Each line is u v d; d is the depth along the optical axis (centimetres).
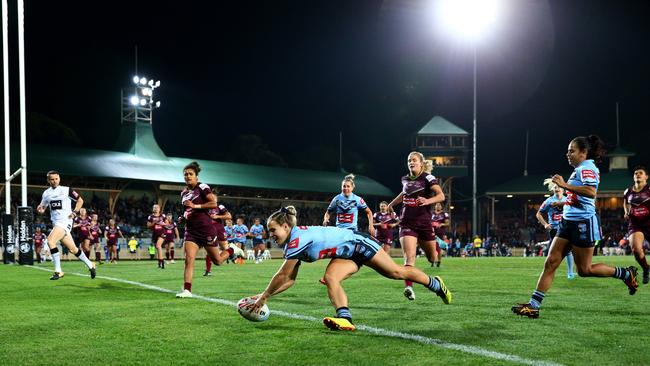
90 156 3634
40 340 559
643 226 1180
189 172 952
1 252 2712
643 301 852
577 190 686
